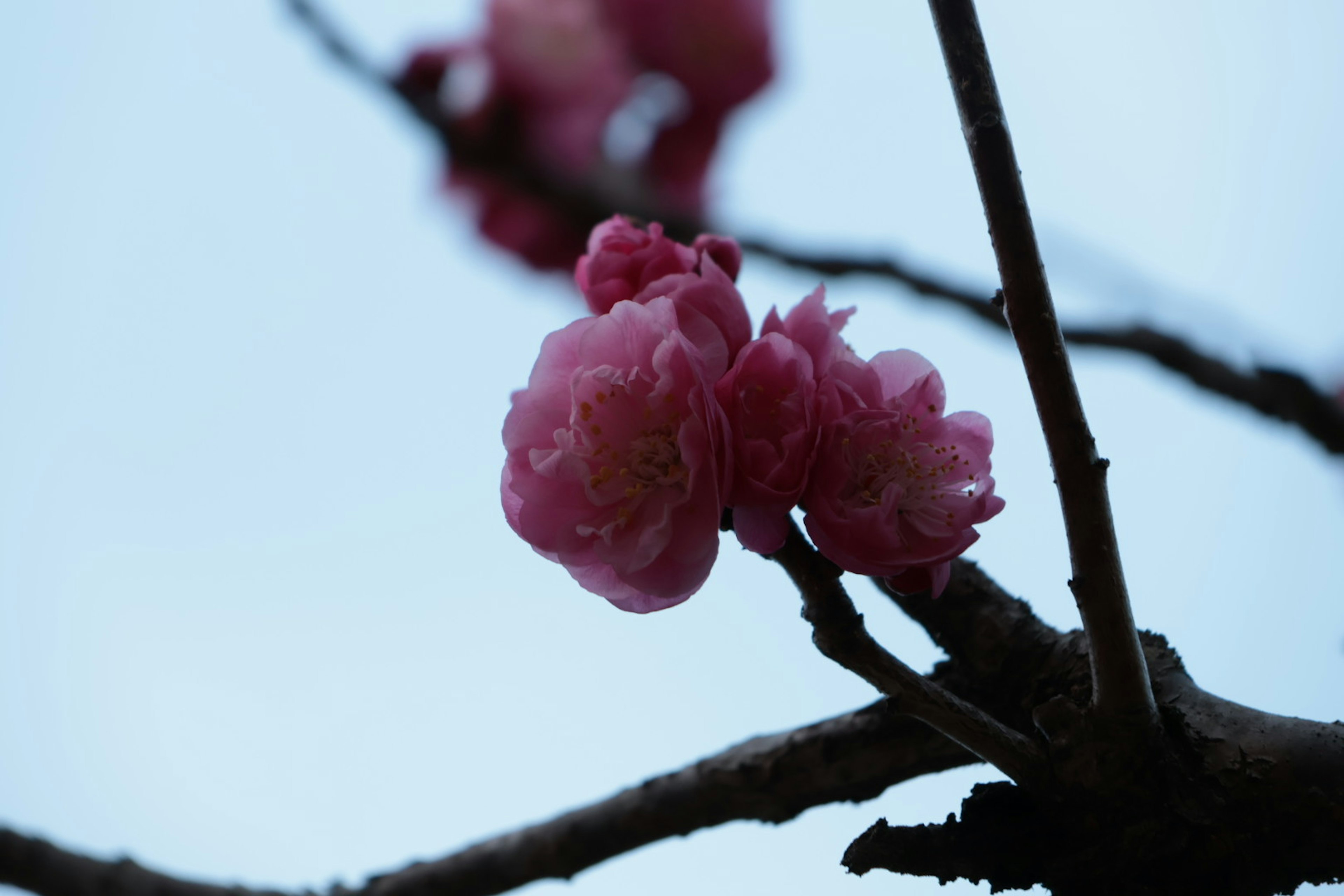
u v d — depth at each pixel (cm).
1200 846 37
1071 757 37
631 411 36
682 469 36
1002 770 37
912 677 37
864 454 36
